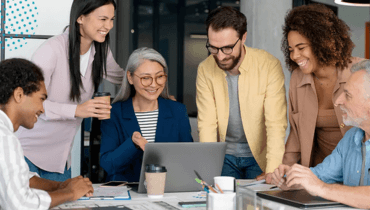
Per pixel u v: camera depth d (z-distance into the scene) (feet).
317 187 4.72
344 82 6.68
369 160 5.13
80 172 9.62
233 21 6.68
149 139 7.14
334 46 6.48
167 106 7.36
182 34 19.97
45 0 9.32
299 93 7.26
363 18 17.89
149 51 6.91
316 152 7.62
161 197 5.22
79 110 6.25
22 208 4.11
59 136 6.79
